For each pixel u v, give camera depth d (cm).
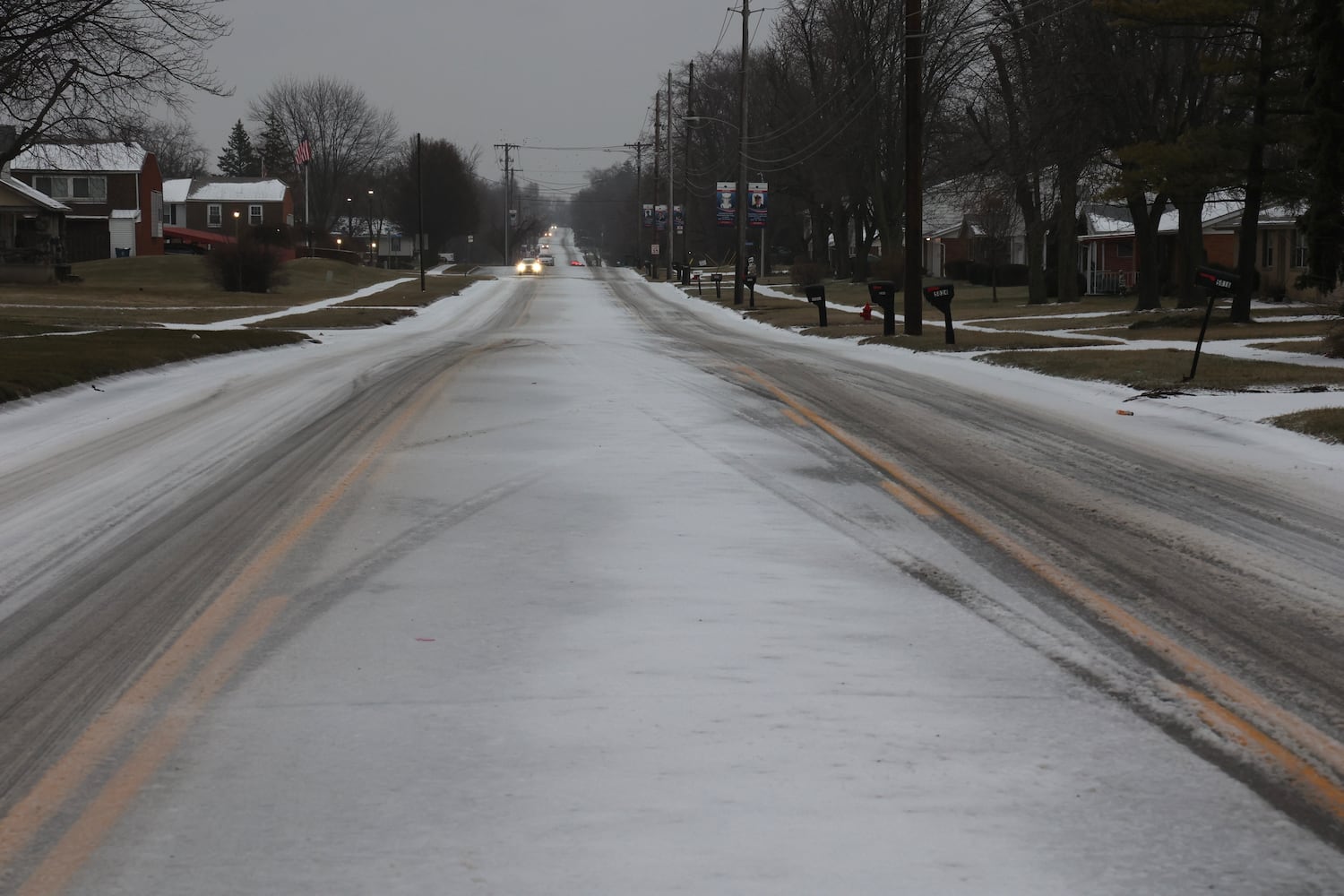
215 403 2183
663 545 1105
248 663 776
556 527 1177
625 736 652
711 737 650
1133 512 1286
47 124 3622
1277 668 784
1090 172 5562
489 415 2006
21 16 3173
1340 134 3209
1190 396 2311
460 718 679
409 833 541
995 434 1875
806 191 10269
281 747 638
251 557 1054
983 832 543
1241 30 4188
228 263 7994
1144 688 739
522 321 6125
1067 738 655
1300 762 628
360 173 19850
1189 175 4075
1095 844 534
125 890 493
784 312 6438
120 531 1159
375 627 852
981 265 9012
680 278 11538
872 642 824
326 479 1425
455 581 977
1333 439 1772
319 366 2955
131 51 3312
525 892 490
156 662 779
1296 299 5959
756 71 11856
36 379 2298
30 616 889
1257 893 494
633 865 511
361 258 15100
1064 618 889
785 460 1589
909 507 1291
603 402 2191
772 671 761
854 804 571
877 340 4044
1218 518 1259
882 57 8156
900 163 8288
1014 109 5666
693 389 2439
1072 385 2638
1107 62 4762
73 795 583
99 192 11494
